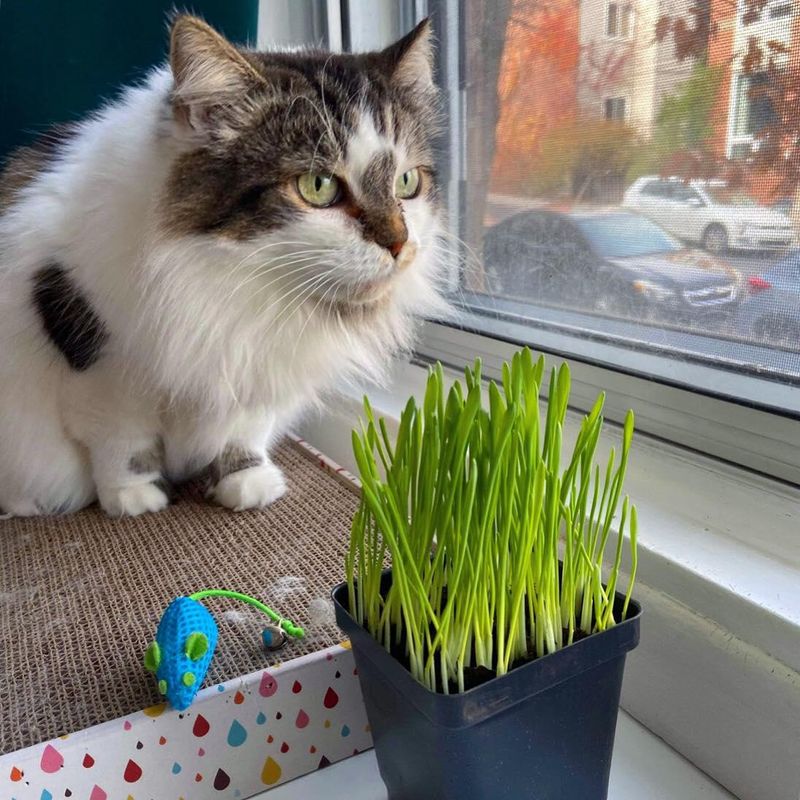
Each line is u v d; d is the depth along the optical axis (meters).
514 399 0.56
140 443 1.13
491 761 0.59
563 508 0.61
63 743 0.66
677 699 0.78
